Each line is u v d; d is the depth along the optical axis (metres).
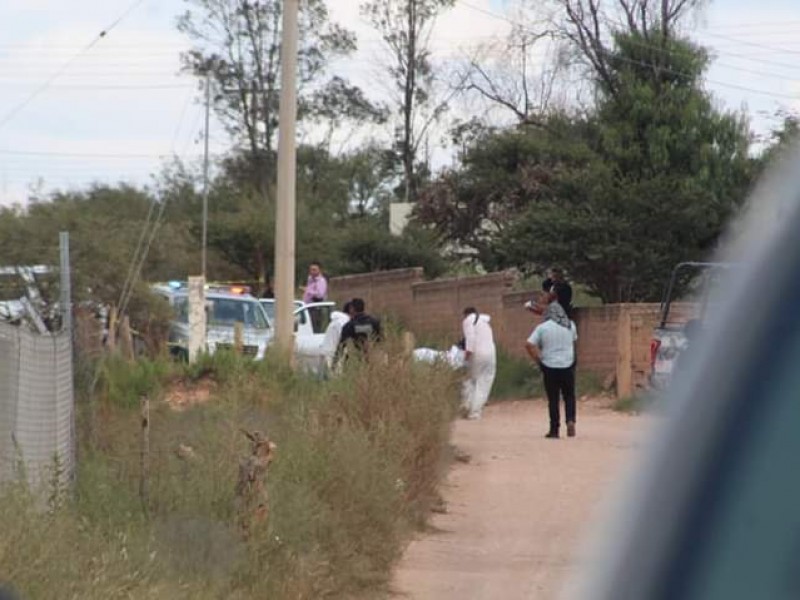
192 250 98.94
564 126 104.94
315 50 130.88
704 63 86.81
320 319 69.50
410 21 140.88
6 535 15.52
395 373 31.56
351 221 137.62
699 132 82.88
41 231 54.00
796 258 5.41
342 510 23.67
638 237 72.00
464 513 29.39
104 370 34.69
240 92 129.12
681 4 88.06
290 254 45.97
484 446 39.25
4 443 20.12
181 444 25.11
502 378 62.34
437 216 107.06
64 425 23.33
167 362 40.06
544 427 45.59
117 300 52.06
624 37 87.38
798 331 5.29
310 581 20.81
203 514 21.14
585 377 61.12
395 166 147.75
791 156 6.11
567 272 72.75
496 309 69.25
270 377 37.66
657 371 41.81
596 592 6.46
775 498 5.14
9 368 20.56
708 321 5.93
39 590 15.06
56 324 37.66
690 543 5.45
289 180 46.06
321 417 28.31
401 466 27.92
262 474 22.00
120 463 23.77
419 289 76.69
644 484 6.07
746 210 6.64
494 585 22.62
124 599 16.53
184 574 18.94
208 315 58.38
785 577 5.07
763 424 5.27
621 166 84.38
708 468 5.48
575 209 73.81
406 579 23.52
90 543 17.78
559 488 31.95
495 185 103.81
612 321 60.19
